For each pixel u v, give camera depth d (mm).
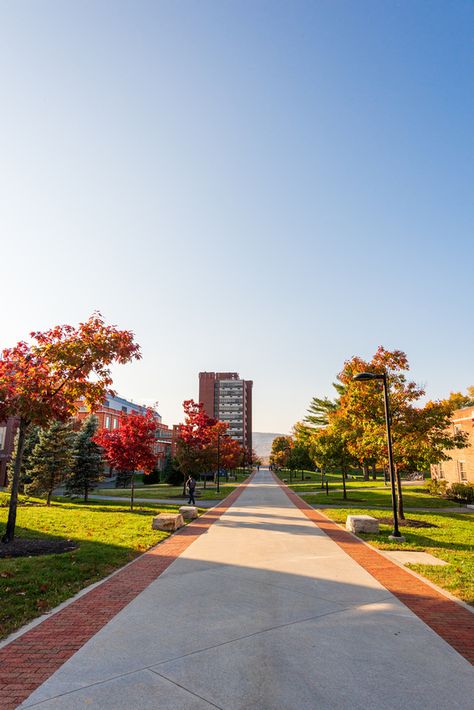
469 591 7727
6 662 4965
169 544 12266
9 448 39938
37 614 6547
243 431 163500
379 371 20547
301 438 66375
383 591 7754
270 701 4137
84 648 5324
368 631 5898
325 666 4859
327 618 6387
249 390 178250
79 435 29359
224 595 7480
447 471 35875
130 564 9844
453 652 5270
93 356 13391
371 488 42125
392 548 11781
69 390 13781
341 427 25328
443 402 20172
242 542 12523
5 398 12695
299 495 32500
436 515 20562
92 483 29688
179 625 6094
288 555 10781
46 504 25438
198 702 4105
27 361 13211
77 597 7402
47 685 4426
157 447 68938
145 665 4871
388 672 4738
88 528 15227
